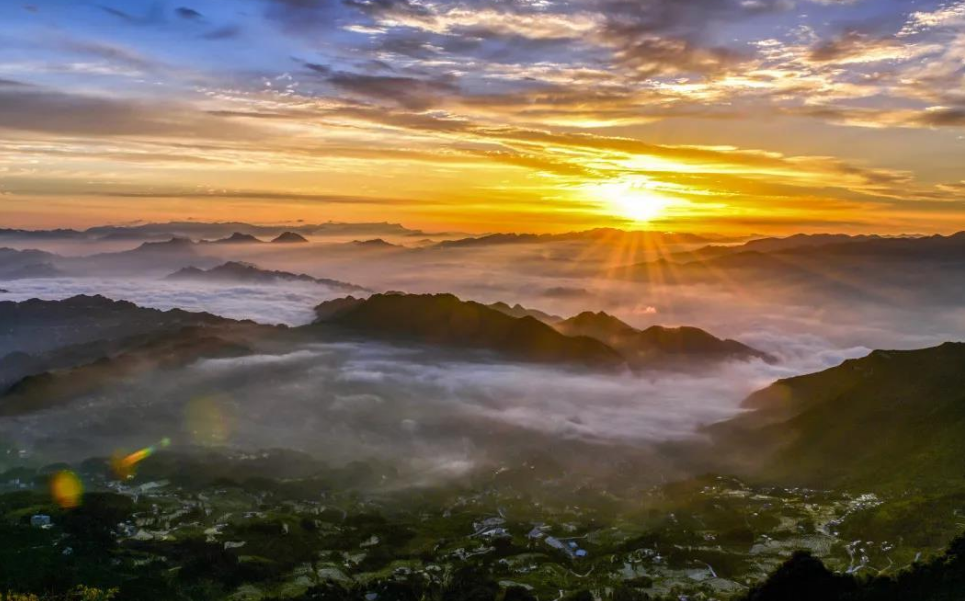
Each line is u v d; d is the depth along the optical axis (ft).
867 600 418.10
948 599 403.13
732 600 465.06
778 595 434.30
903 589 421.59
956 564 428.15
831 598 425.28
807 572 438.81
